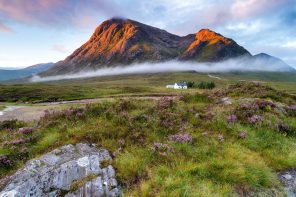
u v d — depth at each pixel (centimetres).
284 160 824
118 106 1255
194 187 649
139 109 1237
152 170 730
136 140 920
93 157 802
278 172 777
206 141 900
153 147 838
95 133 959
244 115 1139
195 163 757
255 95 1598
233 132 994
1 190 659
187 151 826
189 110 1220
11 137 1080
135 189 660
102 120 1094
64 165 755
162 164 761
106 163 770
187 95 1545
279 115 1191
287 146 927
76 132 986
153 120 1073
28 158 855
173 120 1094
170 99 1382
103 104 1305
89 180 690
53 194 648
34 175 711
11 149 913
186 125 1048
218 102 1420
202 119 1121
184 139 898
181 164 753
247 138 950
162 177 693
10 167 817
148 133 970
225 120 1080
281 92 1755
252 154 834
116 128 996
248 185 682
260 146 924
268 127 1050
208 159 782
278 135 1008
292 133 1064
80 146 880
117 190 662
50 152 841
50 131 1054
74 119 1150
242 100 1375
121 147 872
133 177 708
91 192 652
